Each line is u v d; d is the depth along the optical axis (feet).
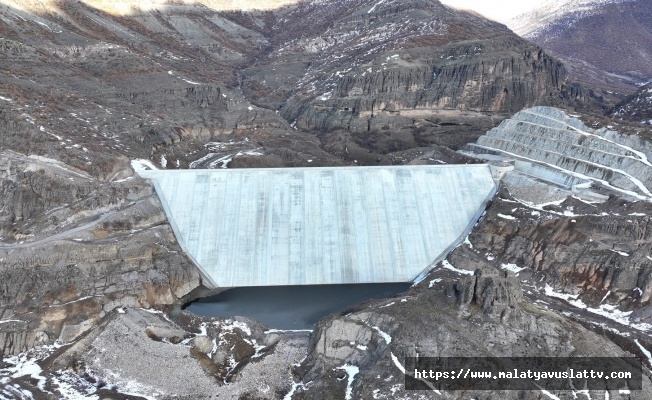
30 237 424.87
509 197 500.33
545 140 569.64
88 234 433.48
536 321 334.03
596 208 449.89
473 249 463.83
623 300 389.60
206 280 452.76
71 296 394.32
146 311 400.06
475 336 329.11
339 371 336.29
